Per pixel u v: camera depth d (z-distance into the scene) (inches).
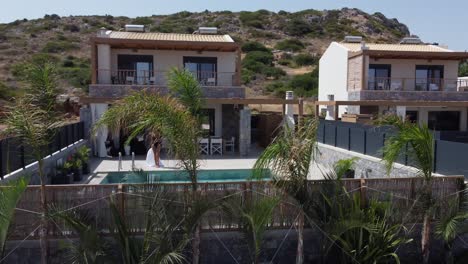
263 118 1005.2
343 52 1131.3
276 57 2687.0
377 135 568.4
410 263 351.9
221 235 331.9
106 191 312.2
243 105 932.0
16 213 306.2
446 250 337.1
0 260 273.7
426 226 333.4
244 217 298.5
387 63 1078.4
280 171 295.7
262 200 295.4
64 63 2287.2
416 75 1093.8
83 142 759.1
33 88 303.6
